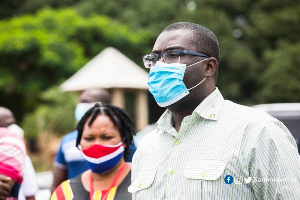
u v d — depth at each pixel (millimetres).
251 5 21547
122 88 8406
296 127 5539
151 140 2291
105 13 21141
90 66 8633
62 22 19125
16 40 17406
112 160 2990
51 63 17234
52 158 14727
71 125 14945
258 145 1910
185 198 1945
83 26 18875
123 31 19266
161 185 2055
